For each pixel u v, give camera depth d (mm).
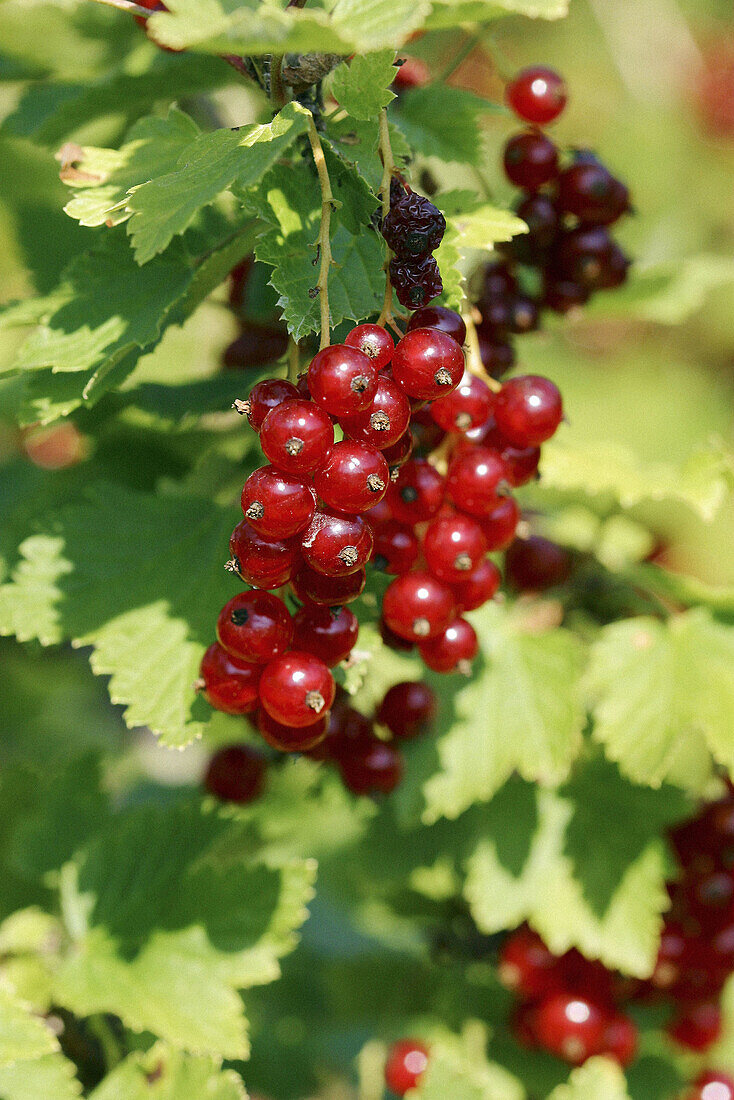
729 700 377
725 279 422
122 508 354
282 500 293
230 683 308
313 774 402
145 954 363
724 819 393
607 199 365
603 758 398
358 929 506
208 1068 349
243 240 333
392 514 322
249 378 369
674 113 1062
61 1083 345
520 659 385
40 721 683
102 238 336
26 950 372
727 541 765
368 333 299
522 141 369
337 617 310
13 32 405
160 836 375
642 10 1038
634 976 402
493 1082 405
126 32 411
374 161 314
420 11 284
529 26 1053
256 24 277
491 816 399
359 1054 504
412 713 346
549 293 380
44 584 344
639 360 1011
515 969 402
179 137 330
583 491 449
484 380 332
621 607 406
